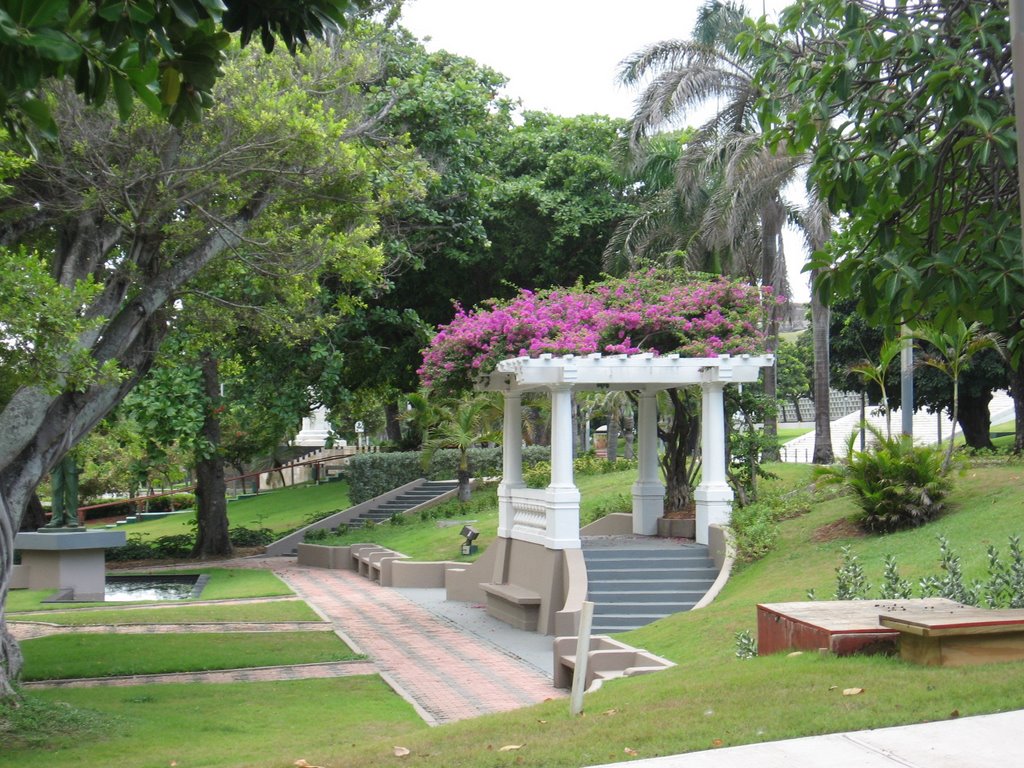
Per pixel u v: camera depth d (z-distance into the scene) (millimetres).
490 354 19359
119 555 31891
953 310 8750
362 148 16312
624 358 18234
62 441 12508
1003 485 17656
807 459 40781
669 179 31219
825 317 27250
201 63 6238
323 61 15961
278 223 15562
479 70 33000
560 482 18203
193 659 14727
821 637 8688
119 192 13156
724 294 19922
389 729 10594
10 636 11680
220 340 17578
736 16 26672
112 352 12992
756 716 7039
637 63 26906
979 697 7008
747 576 17125
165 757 9219
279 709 11703
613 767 6215
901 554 15562
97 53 5754
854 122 9625
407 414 35531
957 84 8656
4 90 5742
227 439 33625
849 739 6441
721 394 19125
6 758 9219
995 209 8906
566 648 13016
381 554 26234
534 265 34781
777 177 24516
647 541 20359
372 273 16156
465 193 27328
